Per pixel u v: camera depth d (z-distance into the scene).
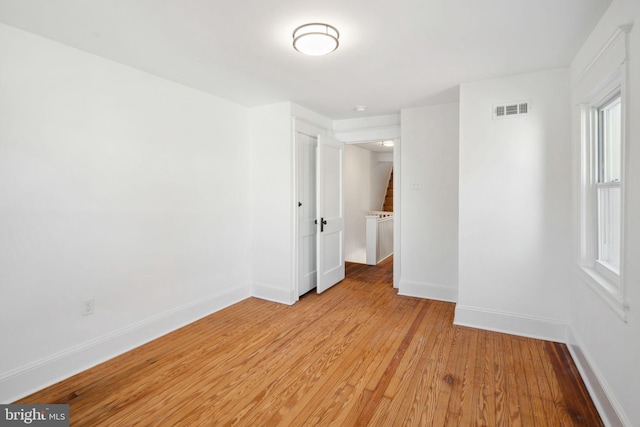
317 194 4.05
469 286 3.10
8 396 2.02
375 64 2.61
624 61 1.62
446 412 1.91
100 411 1.92
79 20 1.96
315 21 1.96
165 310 3.01
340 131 4.64
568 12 1.87
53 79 2.23
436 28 2.05
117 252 2.62
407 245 4.04
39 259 2.18
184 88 3.15
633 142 1.56
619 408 1.67
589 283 2.17
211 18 1.94
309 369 2.38
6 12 1.87
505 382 2.20
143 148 2.80
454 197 3.76
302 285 4.07
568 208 2.71
